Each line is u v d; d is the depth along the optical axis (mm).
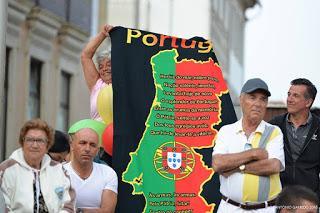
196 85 12594
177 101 12500
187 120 12445
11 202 10633
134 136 12281
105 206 11328
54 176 10781
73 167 11336
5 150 30375
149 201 12109
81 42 36250
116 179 11508
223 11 55625
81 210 11211
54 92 34219
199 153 12312
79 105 36594
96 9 38625
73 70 36000
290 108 12164
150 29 51281
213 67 12727
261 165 10844
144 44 12664
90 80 12953
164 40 12742
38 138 10703
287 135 12258
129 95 12406
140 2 51281
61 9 34031
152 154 12234
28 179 10672
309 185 12125
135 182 12133
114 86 12406
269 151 11047
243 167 10875
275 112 16766
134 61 12555
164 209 12125
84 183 11305
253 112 11016
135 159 12203
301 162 12172
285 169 12203
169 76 12578
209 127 12438
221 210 11094
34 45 32438
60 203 10703
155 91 12484
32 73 32750
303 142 12172
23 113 31641
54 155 12516
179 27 51031
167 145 12289
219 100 12578
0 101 11242
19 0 30422
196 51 12758
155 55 12641
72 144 11391
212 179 12203
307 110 12188
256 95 11031
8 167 10711
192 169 12258
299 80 12195
